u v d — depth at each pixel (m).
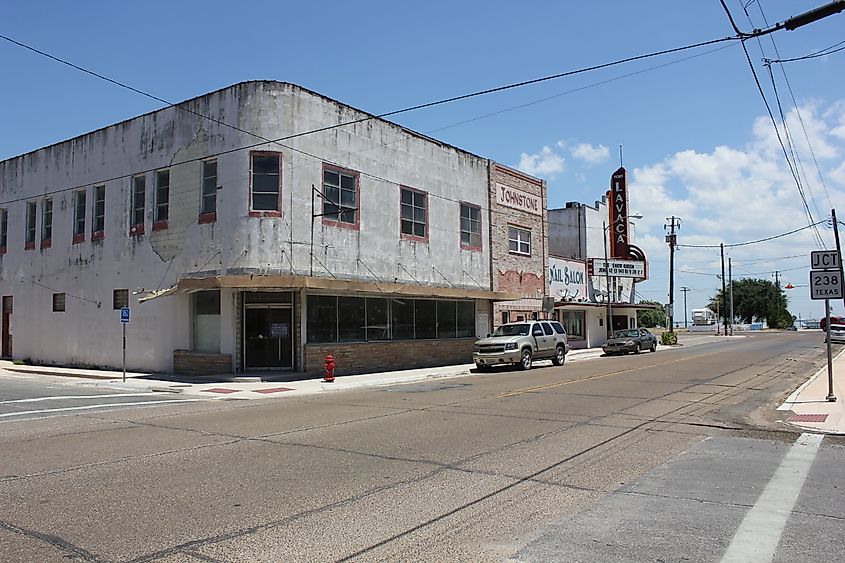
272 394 18.95
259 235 22.45
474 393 17.83
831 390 15.30
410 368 27.45
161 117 24.98
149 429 12.04
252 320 23.27
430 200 29.69
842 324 51.53
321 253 23.95
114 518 6.46
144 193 25.48
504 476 8.23
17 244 31.19
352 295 25.36
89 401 17.02
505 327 28.81
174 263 23.95
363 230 25.84
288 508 6.79
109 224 26.59
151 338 24.64
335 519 6.43
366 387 20.80
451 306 30.84
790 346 46.31
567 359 35.00
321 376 23.33
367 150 26.28
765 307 119.19
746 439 10.85
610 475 8.30
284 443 10.45
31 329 29.97
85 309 27.34
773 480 8.05
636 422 12.54
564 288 42.06
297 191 23.23
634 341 39.34
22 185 31.12
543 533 6.02
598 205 49.25
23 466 8.84
